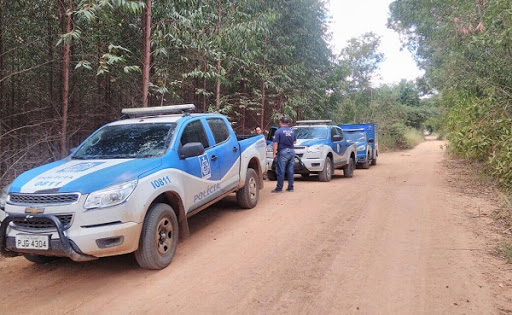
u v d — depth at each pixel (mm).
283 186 10406
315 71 18656
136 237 4102
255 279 4145
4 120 8523
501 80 10750
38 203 3926
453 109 14156
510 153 8789
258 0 12367
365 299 3670
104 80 10414
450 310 3436
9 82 8922
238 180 6855
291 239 5539
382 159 22719
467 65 11664
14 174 7523
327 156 11477
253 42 10219
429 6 13938
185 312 3447
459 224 6293
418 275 4219
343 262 4629
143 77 8477
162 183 4523
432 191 9586
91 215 3857
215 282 4074
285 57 15219
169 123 5484
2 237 4023
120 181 4094
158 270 4434
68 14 7055
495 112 10008
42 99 9398
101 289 3969
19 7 8297
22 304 3676
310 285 3988
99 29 8914
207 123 6254
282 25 15078
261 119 15734
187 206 5117
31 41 8523
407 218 6750
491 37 8922
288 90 16266
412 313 3395
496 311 3406
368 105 31500
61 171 4398
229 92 15086
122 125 5656
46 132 8523
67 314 3445
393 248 5133
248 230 6012
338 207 7648
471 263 4531
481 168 12805
